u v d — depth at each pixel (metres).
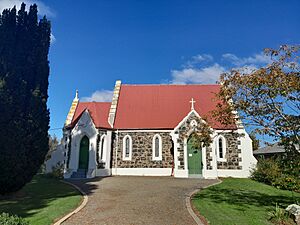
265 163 22.50
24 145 15.55
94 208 11.97
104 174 25.38
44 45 18.47
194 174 24.16
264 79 11.80
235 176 24.72
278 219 10.41
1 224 6.60
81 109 29.53
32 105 16.50
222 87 13.62
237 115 13.76
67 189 17.25
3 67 15.78
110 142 26.45
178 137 24.88
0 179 14.40
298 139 11.73
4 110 14.83
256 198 15.05
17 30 17.25
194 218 10.41
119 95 30.02
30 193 16.27
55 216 10.53
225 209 11.99
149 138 26.61
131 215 10.84
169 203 12.93
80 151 25.81
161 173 25.64
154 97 29.64
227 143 25.44
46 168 27.55
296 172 12.30
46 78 18.28
